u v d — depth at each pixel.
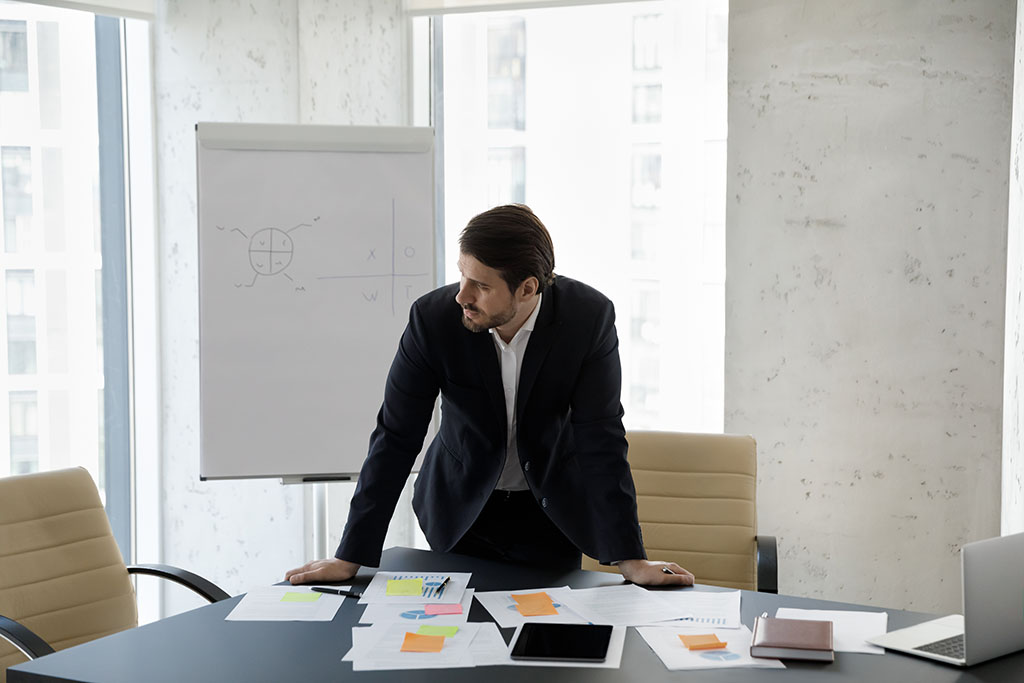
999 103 2.97
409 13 3.57
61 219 3.56
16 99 3.47
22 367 3.55
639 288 3.51
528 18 3.56
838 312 3.16
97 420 3.66
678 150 3.41
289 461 3.06
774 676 1.59
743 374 3.26
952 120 3.01
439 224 3.75
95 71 3.56
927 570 3.15
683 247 3.44
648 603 1.95
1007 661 1.64
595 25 3.48
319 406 3.07
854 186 3.11
